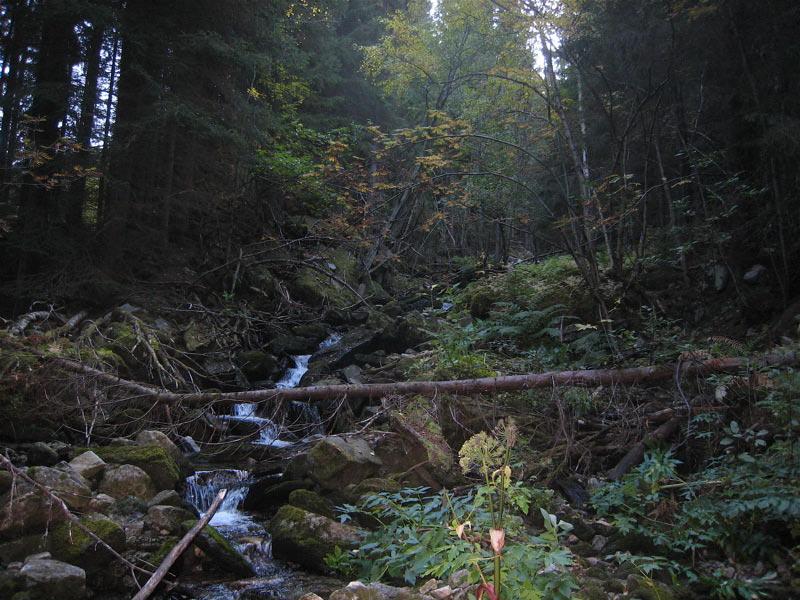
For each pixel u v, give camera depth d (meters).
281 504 6.18
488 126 14.45
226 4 11.73
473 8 10.47
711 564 4.36
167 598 4.33
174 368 8.60
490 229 19.78
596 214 8.82
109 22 9.74
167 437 6.88
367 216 13.42
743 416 5.75
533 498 5.34
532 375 6.62
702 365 6.17
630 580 4.03
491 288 11.08
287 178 14.45
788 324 7.12
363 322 13.13
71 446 6.54
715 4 8.05
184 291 11.62
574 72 11.10
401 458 6.51
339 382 8.85
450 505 3.65
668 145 10.97
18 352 6.94
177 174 12.80
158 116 10.16
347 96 21.08
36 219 9.56
